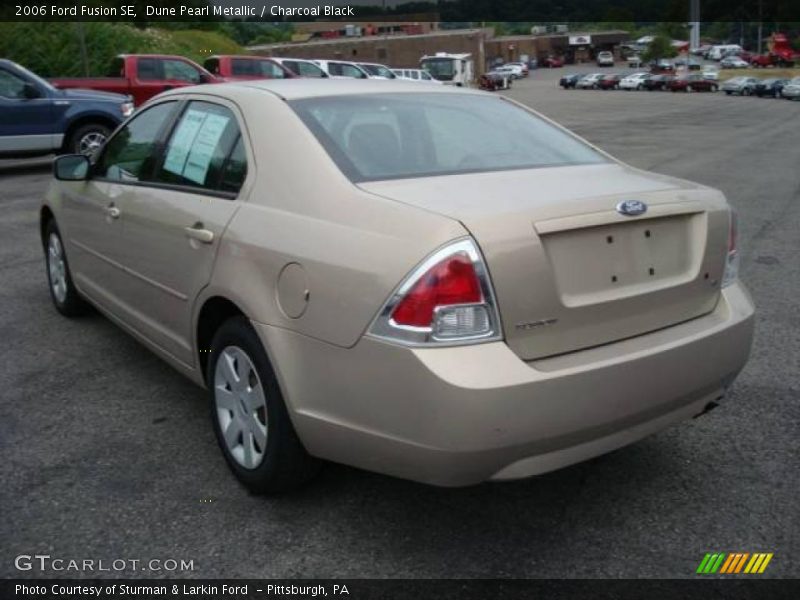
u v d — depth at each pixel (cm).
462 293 258
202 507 323
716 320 317
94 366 475
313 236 292
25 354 494
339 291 276
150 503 326
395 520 314
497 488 338
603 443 283
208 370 349
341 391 278
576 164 356
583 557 292
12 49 2594
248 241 316
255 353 312
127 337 525
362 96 367
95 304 490
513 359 261
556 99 5284
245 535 305
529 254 267
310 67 2580
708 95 6016
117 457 364
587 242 282
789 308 591
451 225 263
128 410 414
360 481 342
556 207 279
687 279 309
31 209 997
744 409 414
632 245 294
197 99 400
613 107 4191
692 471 352
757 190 1187
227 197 345
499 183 309
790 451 370
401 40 8156
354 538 303
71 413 411
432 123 361
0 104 1237
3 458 363
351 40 8031
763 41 12756
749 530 308
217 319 355
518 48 11675
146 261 397
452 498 330
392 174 314
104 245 452
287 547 298
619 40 12444
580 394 268
